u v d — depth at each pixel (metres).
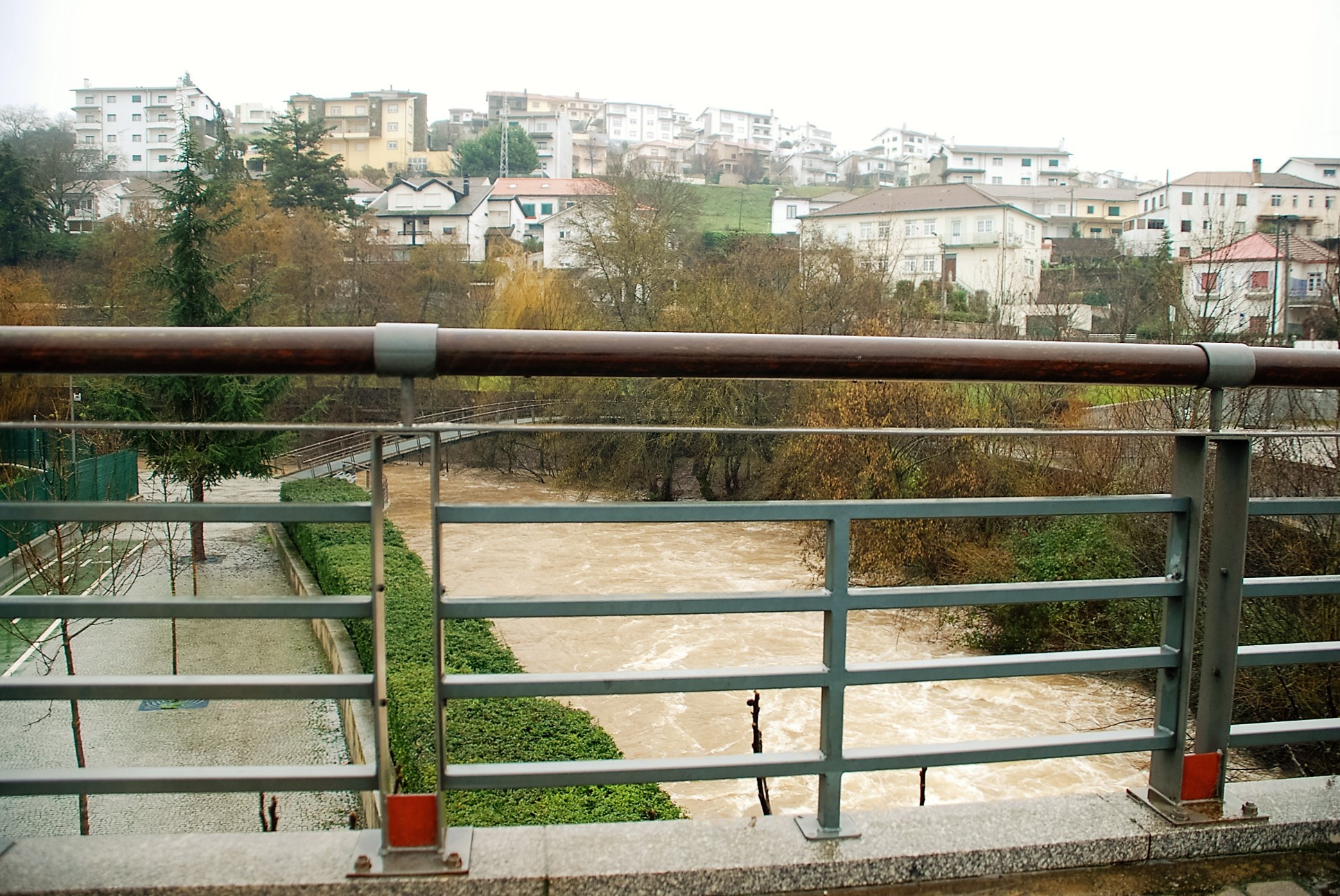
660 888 1.65
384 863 1.63
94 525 14.62
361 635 10.71
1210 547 1.86
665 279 33.12
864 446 17.45
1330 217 65.25
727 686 1.67
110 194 59.94
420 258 45.78
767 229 87.25
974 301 46.19
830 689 1.72
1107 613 13.38
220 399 21.08
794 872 1.69
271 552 22.12
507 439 32.94
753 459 25.64
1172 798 1.89
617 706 12.31
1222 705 1.88
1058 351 1.66
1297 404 11.91
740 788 10.03
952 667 1.75
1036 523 15.79
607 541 22.72
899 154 138.38
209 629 14.49
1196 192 65.06
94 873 1.60
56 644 13.26
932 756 1.78
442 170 108.12
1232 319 27.06
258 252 39.69
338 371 1.49
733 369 1.54
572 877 1.62
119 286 34.59
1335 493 10.56
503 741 6.68
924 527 16.72
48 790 1.56
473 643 9.51
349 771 1.63
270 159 57.94
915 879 1.73
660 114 144.12
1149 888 1.75
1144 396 15.46
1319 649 1.93
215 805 8.76
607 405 27.19
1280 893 1.74
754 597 1.66
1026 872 1.78
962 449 17.00
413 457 34.47
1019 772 10.57
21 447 18.30
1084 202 82.62
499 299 38.38
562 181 84.56
